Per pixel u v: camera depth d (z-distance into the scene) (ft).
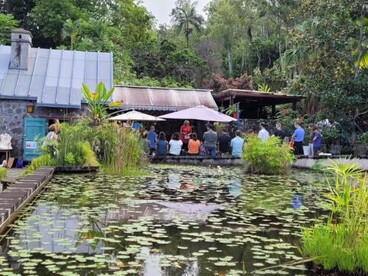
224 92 74.02
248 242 17.80
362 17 67.77
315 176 45.24
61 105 58.23
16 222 20.27
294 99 74.90
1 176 29.68
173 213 23.31
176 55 132.26
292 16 80.59
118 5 132.77
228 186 35.19
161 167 51.37
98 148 44.55
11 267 13.85
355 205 15.35
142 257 15.34
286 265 14.93
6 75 61.36
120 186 33.04
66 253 15.56
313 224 21.38
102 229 19.31
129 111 67.31
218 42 186.29
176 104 71.77
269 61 148.46
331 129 67.56
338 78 69.77
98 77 65.10
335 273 14.34
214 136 60.59
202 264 14.80
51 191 29.76
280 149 47.93
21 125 58.39
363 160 51.26
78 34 106.73
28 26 127.13
